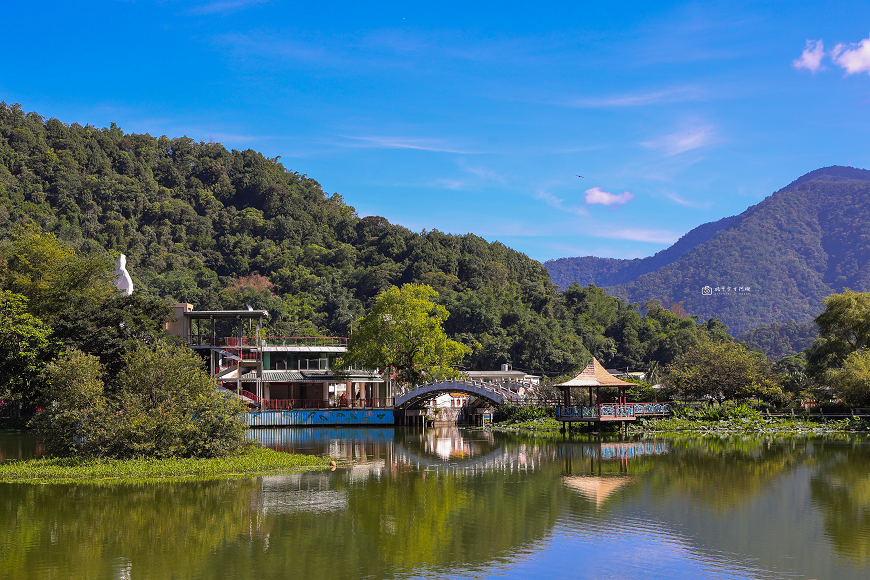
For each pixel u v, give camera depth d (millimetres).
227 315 74062
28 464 38156
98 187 196125
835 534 25172
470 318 147875
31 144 199000
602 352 162500
